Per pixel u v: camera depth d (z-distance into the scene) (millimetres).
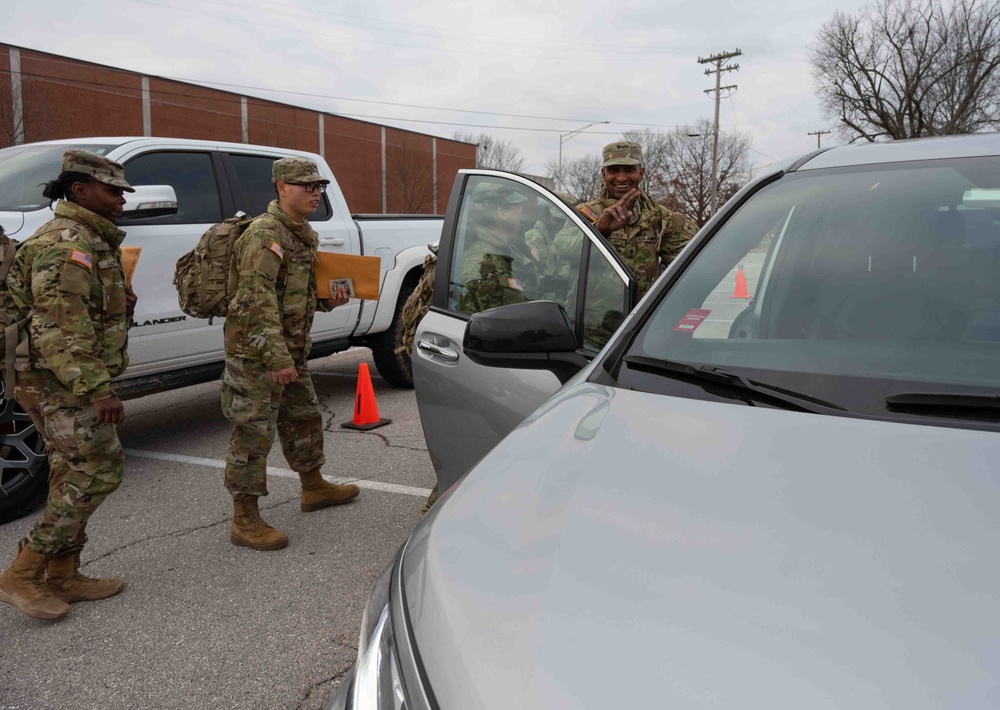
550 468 1298
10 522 4062
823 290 1771
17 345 2979
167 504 4305
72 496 3031
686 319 1814
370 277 4074
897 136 40875
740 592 922
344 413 6188
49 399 3010
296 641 2889
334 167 43719
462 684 889
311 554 3643
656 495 1146
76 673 2715
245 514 3695
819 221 1927
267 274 3521
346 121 44094
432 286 4188
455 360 2998
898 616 859
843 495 1091
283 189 3705
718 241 2002
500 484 1301
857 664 803
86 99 31031
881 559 951
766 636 852
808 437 1284
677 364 1646
